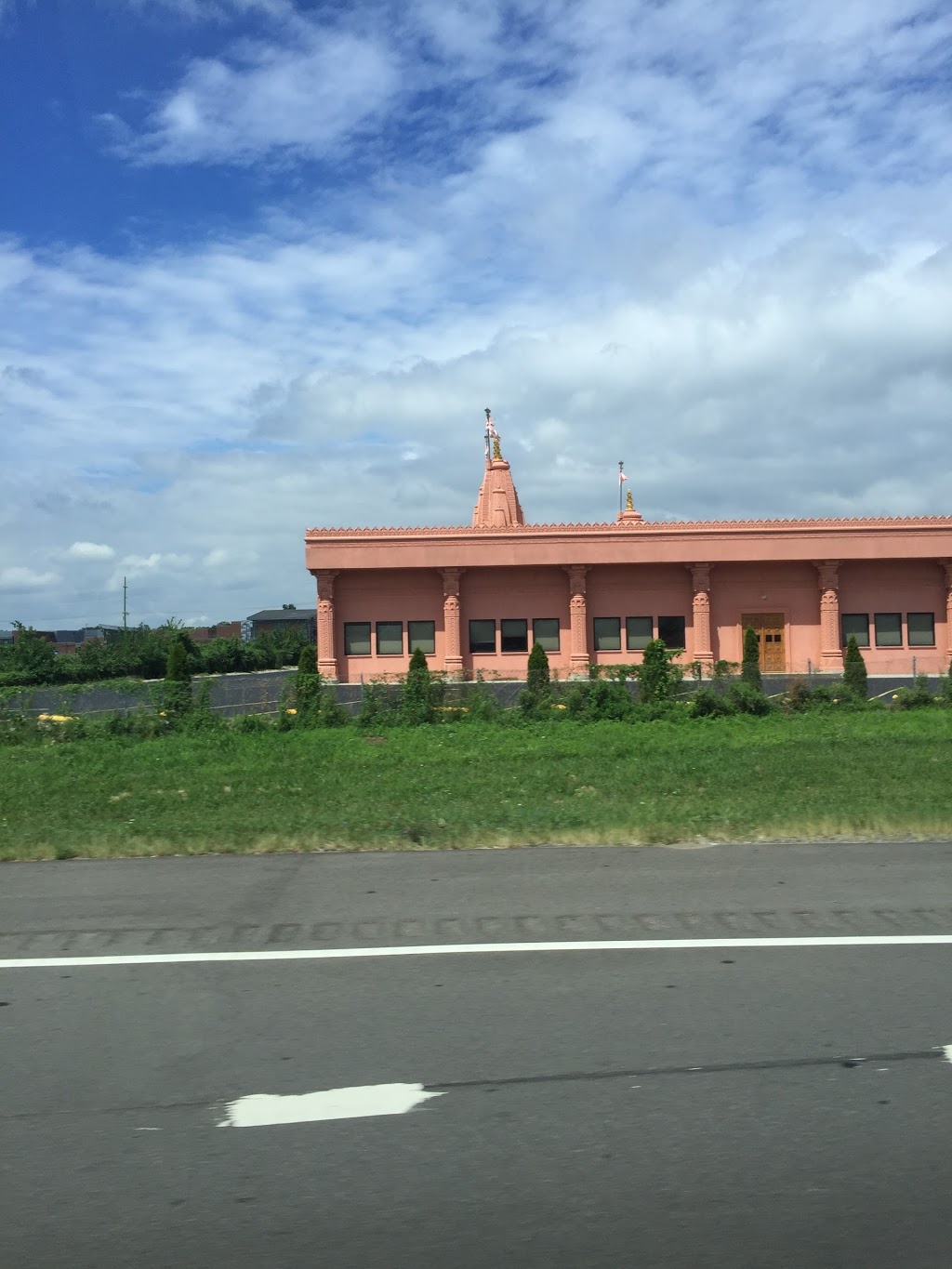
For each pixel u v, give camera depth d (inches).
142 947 279.7
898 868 368.5
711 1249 143.6
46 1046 210.5
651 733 969.5
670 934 285.3
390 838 430.0
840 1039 208.8
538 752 794.8
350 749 857.5
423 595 1731.1
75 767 753.6
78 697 1114.7
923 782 585.3
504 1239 145.8
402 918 307.4
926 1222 149.4
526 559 1690.5
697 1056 201.3
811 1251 143.1
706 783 599.5
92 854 413.7
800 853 397.4
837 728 967.6
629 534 1689.2
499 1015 223.6
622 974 250.5
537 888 343.6
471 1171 161.9
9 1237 147.7
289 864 390.6
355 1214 151.9
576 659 1702.8
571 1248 143.9
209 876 370.0
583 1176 160.2
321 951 273.7
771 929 289.4
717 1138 170.7
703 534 1689.2
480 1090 188.1
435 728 1047.6
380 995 237.8
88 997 239.6
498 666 1729.8
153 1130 175.9
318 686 1143.6
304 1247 145.2
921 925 292.0
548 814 479.5
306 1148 169.2
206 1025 220.1
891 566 1724.9
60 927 301.9
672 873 364.2
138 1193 157.9
